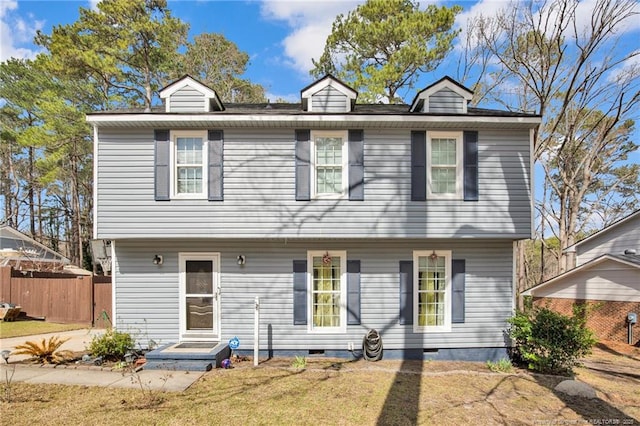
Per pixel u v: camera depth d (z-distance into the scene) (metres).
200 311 9.28
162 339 9.15
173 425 5.07
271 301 9.27
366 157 8.91
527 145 9.04
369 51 18.64
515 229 8.87
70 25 17.97
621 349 11.54
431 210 8.85
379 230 8.76
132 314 9.15
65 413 5.36
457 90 9.40
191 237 8.67
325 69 20.23
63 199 29.80
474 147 8.98
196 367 7.71
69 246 31.98
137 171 8.70
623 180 23.78
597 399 6.54
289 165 8.85
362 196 8.83
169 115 8.42
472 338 9.27
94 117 8.30
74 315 13.53
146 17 19.00
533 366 8.28
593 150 18.56
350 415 5.58
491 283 9.39
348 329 9.23
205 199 8.73
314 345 9.20
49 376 7.08
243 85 26.91
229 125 8.75
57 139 19.11
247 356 9.12
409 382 7.25
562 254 19.67
